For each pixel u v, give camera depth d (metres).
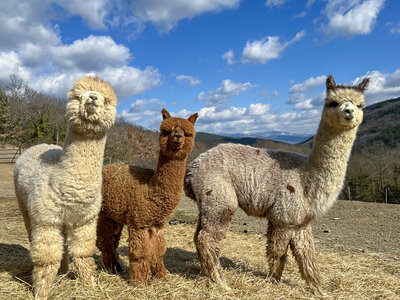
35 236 3.45
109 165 4.39
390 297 3.96
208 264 4.11
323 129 4.01
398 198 20.38
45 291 3.41
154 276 4.12
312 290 4.04
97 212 3.73
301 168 4.16
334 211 11.30
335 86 4.06
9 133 40.69
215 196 4.18
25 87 44.84
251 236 7.33
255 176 4.25
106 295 3.53
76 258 3.70
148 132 37.78
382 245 6.77
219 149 4.55
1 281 3.76
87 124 3.38
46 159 3.77
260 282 4.23
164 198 3.87
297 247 4.05
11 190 15.92
